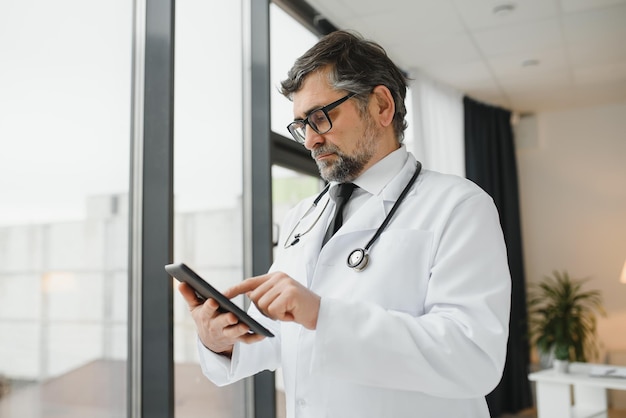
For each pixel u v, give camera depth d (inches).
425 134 162.1
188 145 92.7
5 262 61.6
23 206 63.7
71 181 69.7
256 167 105.6
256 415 103.9
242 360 43.8
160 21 79.4
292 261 46.8
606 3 124.1
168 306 76.4
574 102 196.5
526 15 129.3
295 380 41.0
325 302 35.3
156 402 76.0
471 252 38.1
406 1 121.8
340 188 47.3
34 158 65.2
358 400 38.5
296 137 46.4
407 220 42.0
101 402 72.7
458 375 34.4
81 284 70.5
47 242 66.4
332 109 42.1
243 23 109.1
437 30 136.3
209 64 98.9
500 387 178.2
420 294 39.8
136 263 78.1
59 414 67.3
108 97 75.5
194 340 91.5
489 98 190.7
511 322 186.5
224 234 100.3
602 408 133.3
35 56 66.0
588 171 201.0
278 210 116.6
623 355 183.0
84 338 70.6
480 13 128.0
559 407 125.0
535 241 205.5
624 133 197.2
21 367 62.9
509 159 200.7
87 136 72.1
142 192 78.5
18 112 63.7
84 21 72.6
